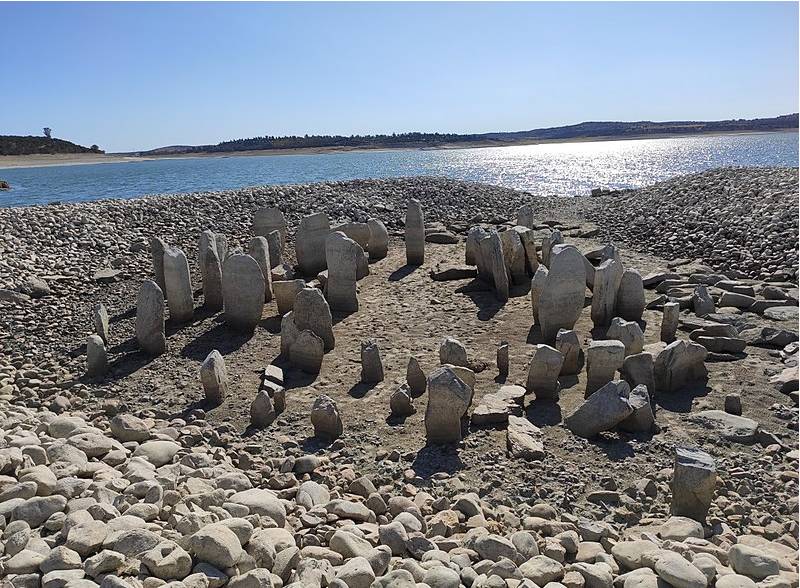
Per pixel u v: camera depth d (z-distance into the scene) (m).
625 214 18.33
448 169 55.12
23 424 6.24
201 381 7.52
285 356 8.53
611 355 6.79
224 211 18.41
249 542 4.00
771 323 8.93
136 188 36.59
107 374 8.22
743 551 4.03
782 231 13.16
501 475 5.54
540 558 4.09
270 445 6.32
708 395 6.91
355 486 5.38
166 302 11.01
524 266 11.63
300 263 12.65
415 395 7.31
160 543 3.82
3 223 14.83
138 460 5.45
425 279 12.23
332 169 56.53
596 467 5.61
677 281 10.88
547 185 38.47
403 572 3.77
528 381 7.04
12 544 3.89
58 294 11.82
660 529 4.62
